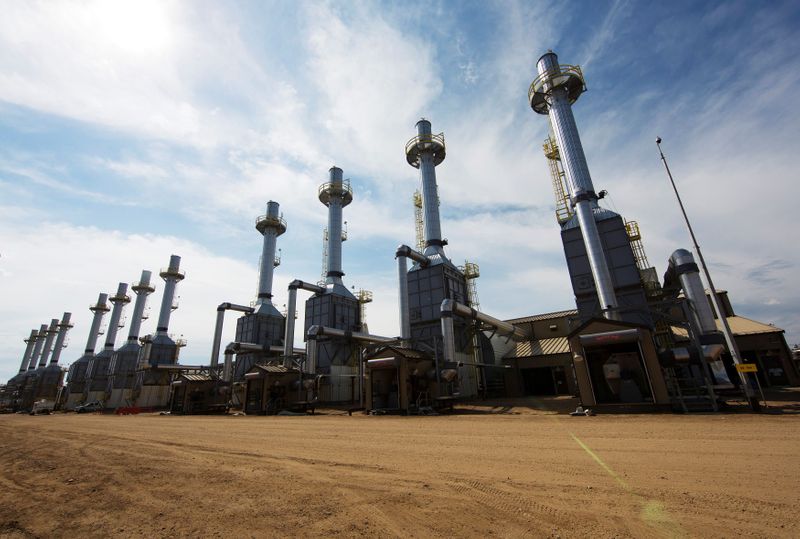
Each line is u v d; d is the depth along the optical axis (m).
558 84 36.25
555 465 8.91
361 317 58.72
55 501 7.70
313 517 6.10
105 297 101.06
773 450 9.30
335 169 62.69
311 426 20.97
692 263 22.61
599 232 31.52
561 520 5.55
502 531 5.27
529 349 44.69
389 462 10.09
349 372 50.84
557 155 43.00
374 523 5.75
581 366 22.31
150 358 68.38
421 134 48.03
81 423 30.42
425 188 47.00
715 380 19.80
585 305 30.91
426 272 42.50
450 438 14.01
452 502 6.55
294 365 45.66
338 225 60.69
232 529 5.71
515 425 17.08
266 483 8.33
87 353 93.88
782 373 31.55
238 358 59.72
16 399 106.00
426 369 30.70
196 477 9.23
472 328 39.38
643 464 8.59
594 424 16.03
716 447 9.98
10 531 6.06
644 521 5.38
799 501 5.88
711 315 21.30
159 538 5.49
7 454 14.53
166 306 73.81
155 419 34.16
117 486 8.69
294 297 48.50
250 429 20.41
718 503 5.95
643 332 21.27
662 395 20.00
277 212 68.44
